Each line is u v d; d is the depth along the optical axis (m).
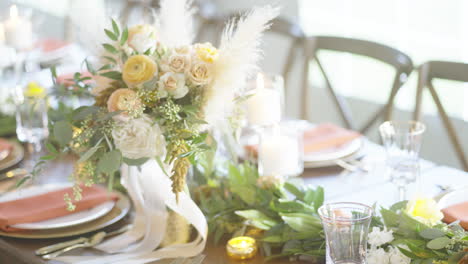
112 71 1.16
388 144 1.33
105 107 1.18
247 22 1.12
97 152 1.15
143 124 1.09
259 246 1.21
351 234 0.95
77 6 1.24
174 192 1.15
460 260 0.93
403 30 3.36
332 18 3.80
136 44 1.20
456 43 3.09
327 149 1.72
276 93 1.50
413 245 1.01
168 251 1.24
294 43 2.73
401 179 1.33
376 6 3.49
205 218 1.29
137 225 1.37
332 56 3.83
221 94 1.16
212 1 4.43
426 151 3.19
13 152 1.86
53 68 1.36
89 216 1.38
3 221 1.34
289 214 1.18
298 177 1.58
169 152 1.15
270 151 1.49
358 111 3.64
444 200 1.29
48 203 1.43
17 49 2.66
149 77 1.14
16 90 1.88
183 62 1.14
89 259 1.23
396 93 2.19
